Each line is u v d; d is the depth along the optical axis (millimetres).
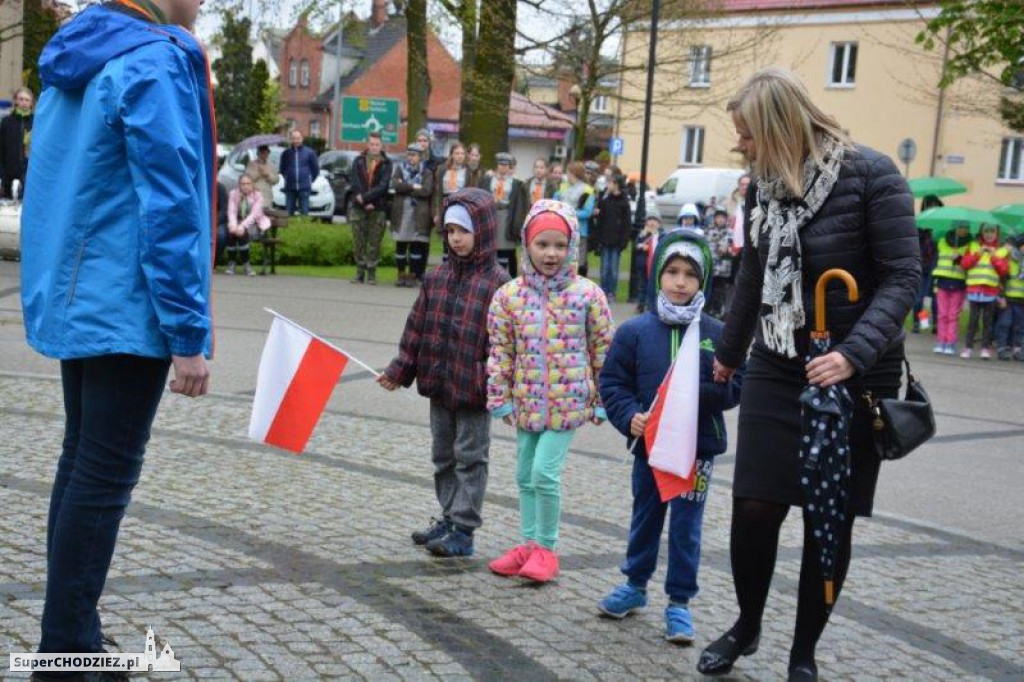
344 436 8133
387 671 4074
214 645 4168
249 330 12922
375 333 13422
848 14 41156
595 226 19391
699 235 4852
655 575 5492
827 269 3969
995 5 18219
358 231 18938
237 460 7148
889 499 7586
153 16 3514
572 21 26016
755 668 4410
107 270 3381
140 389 3490
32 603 4355
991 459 9039
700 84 41312
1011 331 16031
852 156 3969
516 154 56656
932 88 39125
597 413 5352
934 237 19203
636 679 4211
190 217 3326
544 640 4535
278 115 71562
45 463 6664
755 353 4180
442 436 5672
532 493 5371
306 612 4598
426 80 27609
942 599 5449
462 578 5219
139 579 4805
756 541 4137
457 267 5629
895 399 3980
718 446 4707
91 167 3375
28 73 28828
